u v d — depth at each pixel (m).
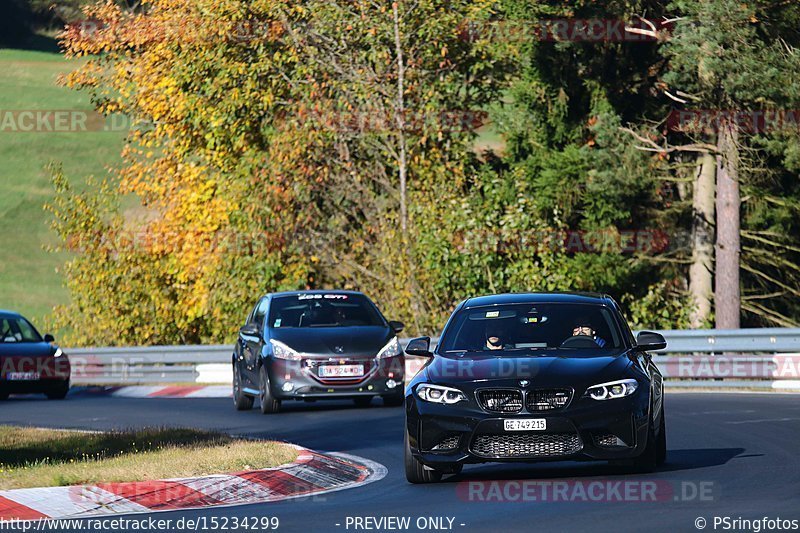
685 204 120.88
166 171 115.31
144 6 116.75
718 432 53.06
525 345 41.78
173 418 70.44
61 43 115.38
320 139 106.31
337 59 111.12
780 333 75.31
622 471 41.03
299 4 109.44
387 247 102.75
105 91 116.62
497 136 121.62
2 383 87.62
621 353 40.97
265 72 110.12
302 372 69.00
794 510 32.12
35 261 192.88
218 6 110.06
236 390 75.38
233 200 110.44
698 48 100.81
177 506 37.50
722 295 111.00
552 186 111.56
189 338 120.12
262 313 74.12
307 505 36.69
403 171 105.50
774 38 105.62
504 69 115.94
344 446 53.88
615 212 112.94
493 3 112.19
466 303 44.59
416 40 108.38
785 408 62.47
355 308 73.25
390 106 107.12
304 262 109.75
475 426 38.47
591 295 44.59
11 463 48.12
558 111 116.25
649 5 113.38
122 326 117.88
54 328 119.06
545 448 38.38
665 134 115.12
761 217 116.50
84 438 55.94
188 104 112.50
